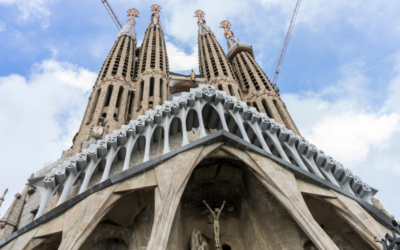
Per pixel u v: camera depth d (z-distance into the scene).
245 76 48.72
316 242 16.39
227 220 23.58
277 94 44.97
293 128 37.03
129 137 21.30
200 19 71.12
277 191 19.00
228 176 24.05
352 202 19.72
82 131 29.86
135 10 64.62
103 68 42.84
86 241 18.06
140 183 17.59
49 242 16.17
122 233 19.44
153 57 48.03
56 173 18.36
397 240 12.36
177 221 20.73
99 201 16.45
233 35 65.00
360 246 21.50
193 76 50.56
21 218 26.69
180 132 26.31
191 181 23.66
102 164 20.81
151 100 38.00
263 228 21.89
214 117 25.69
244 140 20.94
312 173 21.45
